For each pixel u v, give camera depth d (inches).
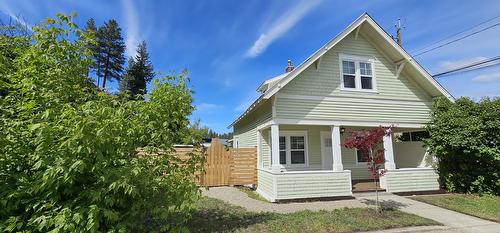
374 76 486.6
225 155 565.6
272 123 424.8
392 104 484.7
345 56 477.7
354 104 465.4
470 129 409.7
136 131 188.1
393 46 476.4
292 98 436.5
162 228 197.6
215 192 478.3
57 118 155.3
